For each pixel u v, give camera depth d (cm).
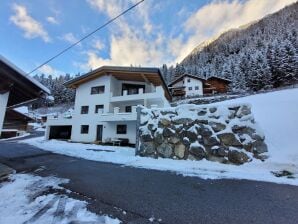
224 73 5231
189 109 755
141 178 523
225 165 612
